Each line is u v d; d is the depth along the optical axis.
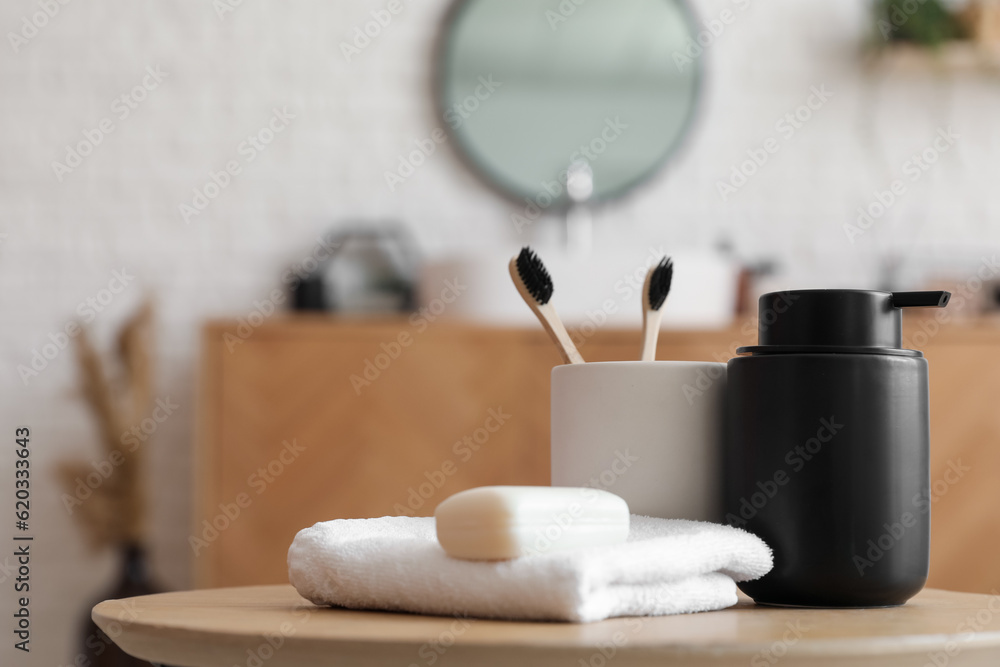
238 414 1.87
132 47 2.41
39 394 2.31
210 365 1.88
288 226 2.39
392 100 2.42
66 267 2.35
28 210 2.36
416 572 0.54
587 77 2.42
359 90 2.42
